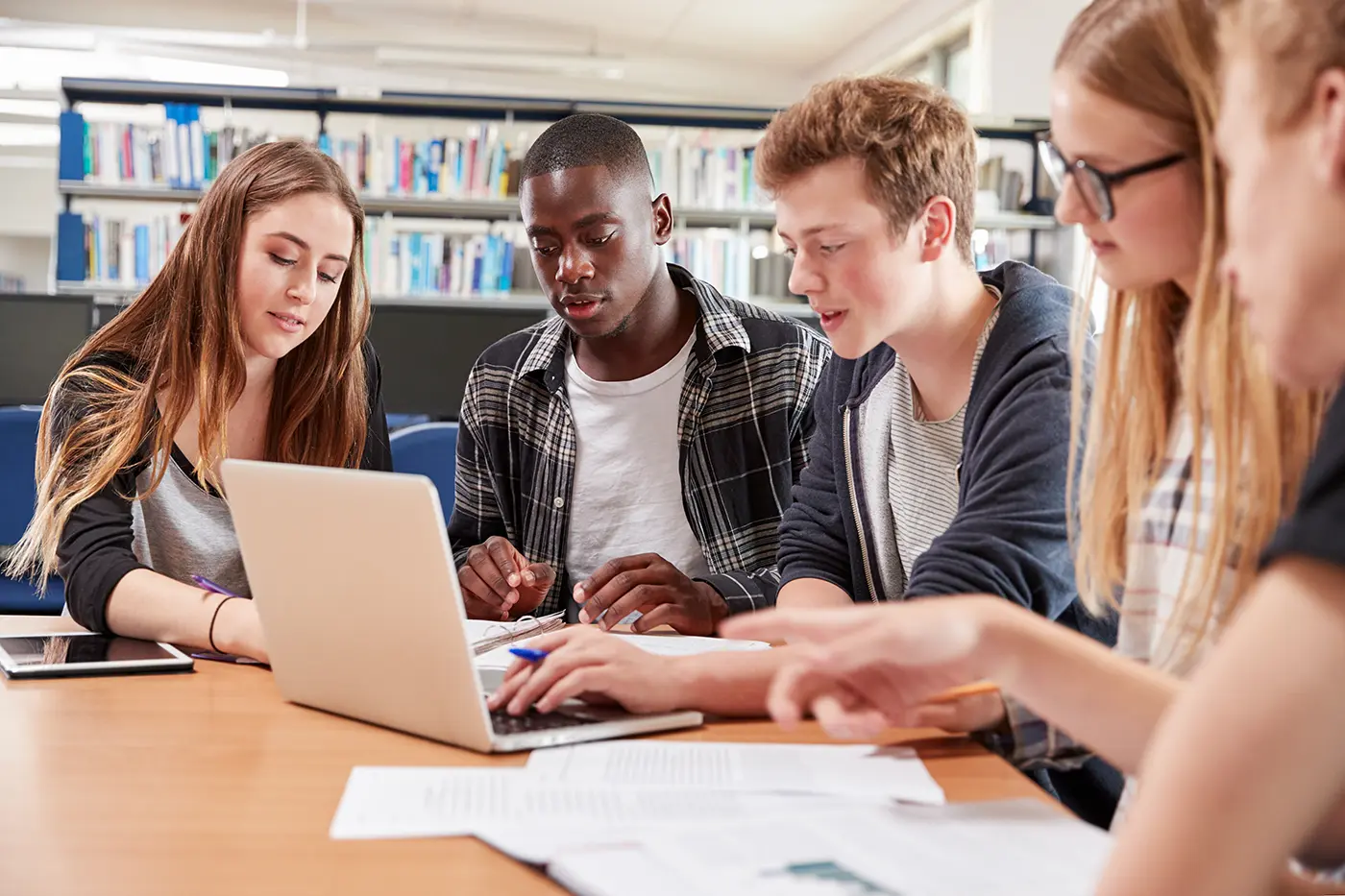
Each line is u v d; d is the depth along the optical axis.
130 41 8.11
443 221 6.09
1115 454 1.14
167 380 1.68
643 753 0.98
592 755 0.97
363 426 1.92
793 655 1.13
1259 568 0.51
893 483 1.56
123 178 5.58
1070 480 1.20
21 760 0.95
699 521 2.13
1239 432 0.92
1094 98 0.90
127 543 1.58
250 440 1.83
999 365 1.33
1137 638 1.10
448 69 8.97
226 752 0.98
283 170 1.67
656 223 2.12
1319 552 0.47
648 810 0.82
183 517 1.72
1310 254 0.49
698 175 6.09
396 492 0.97
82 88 5.52
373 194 5.71
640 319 2.08
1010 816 0.81
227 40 8.02
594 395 2.16
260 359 1.79
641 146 2.04
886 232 1.27
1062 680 0.77
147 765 0.94
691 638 1.52
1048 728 1.05
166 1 8.16
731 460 2.13
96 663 1.28
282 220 1.65
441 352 4.34
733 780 0.90
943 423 1.49
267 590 1.13
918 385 1.49
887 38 8.28
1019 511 1.22
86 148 5.55
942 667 0.86
